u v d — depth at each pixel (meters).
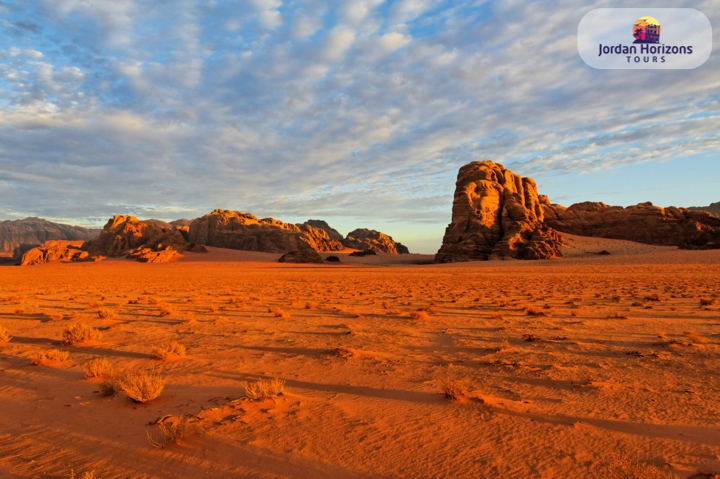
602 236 159.00
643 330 13.88
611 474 4.25
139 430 5.75
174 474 4.52
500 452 4.96
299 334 13.88
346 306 23.11
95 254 194.50
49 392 7.63
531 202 155.25
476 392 7.36
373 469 4.57
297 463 4.72
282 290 37.28
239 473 4.52
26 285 48.62
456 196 148.25
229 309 21.75
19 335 14.20
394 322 16.55
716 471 4.38
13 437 5.67
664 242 143.62
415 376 8.55
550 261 108.94
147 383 6.98
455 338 12.90
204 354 10.89
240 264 144.00
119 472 4.60
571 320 16.41
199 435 5.51
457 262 123.25
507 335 13.24
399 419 6.10
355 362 9.82
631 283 39.34
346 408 6.59
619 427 5.68
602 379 8.07
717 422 5.79
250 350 11.38
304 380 8.38
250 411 6.43
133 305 24.09
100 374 8.68
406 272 85.88
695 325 14.72
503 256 123.12
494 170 155.75
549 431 5.57
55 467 4.75
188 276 75.56
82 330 12.56
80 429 5.86
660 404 6.57
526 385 7.78
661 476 4.18
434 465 4.64
